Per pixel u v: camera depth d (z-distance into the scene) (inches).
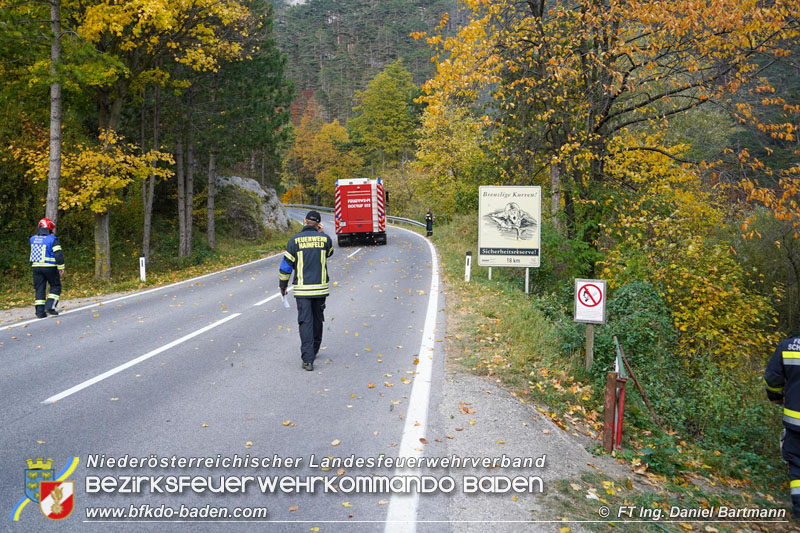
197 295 533.3
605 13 486.0
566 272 625.3
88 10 590.2
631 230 534.6
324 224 1974.7
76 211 809.5
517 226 586.6
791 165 485.1
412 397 226.2
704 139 748.6
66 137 775.1
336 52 5359.3
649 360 338.6
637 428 251.4
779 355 178.5
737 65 489.1
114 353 301.0
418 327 371.2
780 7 435.8
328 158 2878.9
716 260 519.2
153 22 609.3
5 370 266.2
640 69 526.3
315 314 280.2
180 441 179.3
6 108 721.6
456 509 142.1
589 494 160.7
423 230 1654.8
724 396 329.7
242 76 981.8
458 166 1487.5
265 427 192.1
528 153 645.9
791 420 172.4
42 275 415.5
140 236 1008.9
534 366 291.6
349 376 257.0
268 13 1038.4
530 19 549.6
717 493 200.7
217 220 1309.1
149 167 707.4
